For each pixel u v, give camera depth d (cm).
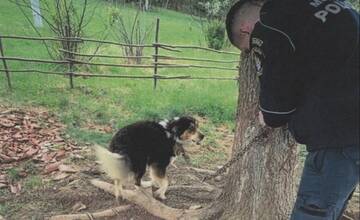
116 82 898
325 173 251
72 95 786
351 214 454
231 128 723
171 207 438
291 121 262
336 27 235
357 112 237
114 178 430
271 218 359
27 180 473
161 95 832
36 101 721
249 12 263
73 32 959
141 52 1114
